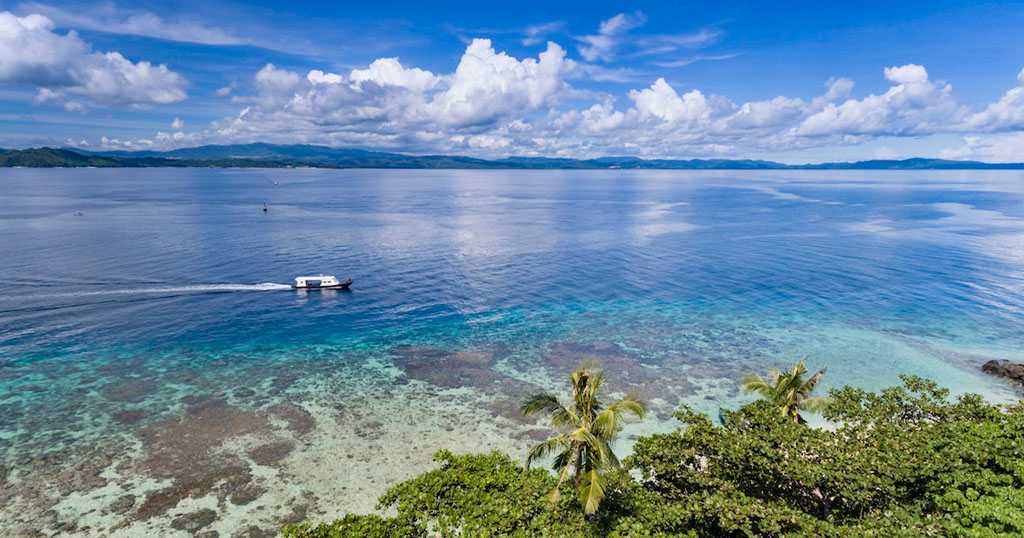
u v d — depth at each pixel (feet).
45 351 168.14
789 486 84.38
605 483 77.61
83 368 156.25
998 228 444.14
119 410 131.75
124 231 405.80
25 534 89.97
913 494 81.00
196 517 95.40
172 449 115.34
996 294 242.17
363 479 107.45
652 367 165.99
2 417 126.82
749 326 202.80
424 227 465.88
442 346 180.45
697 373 161.99
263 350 174.19
